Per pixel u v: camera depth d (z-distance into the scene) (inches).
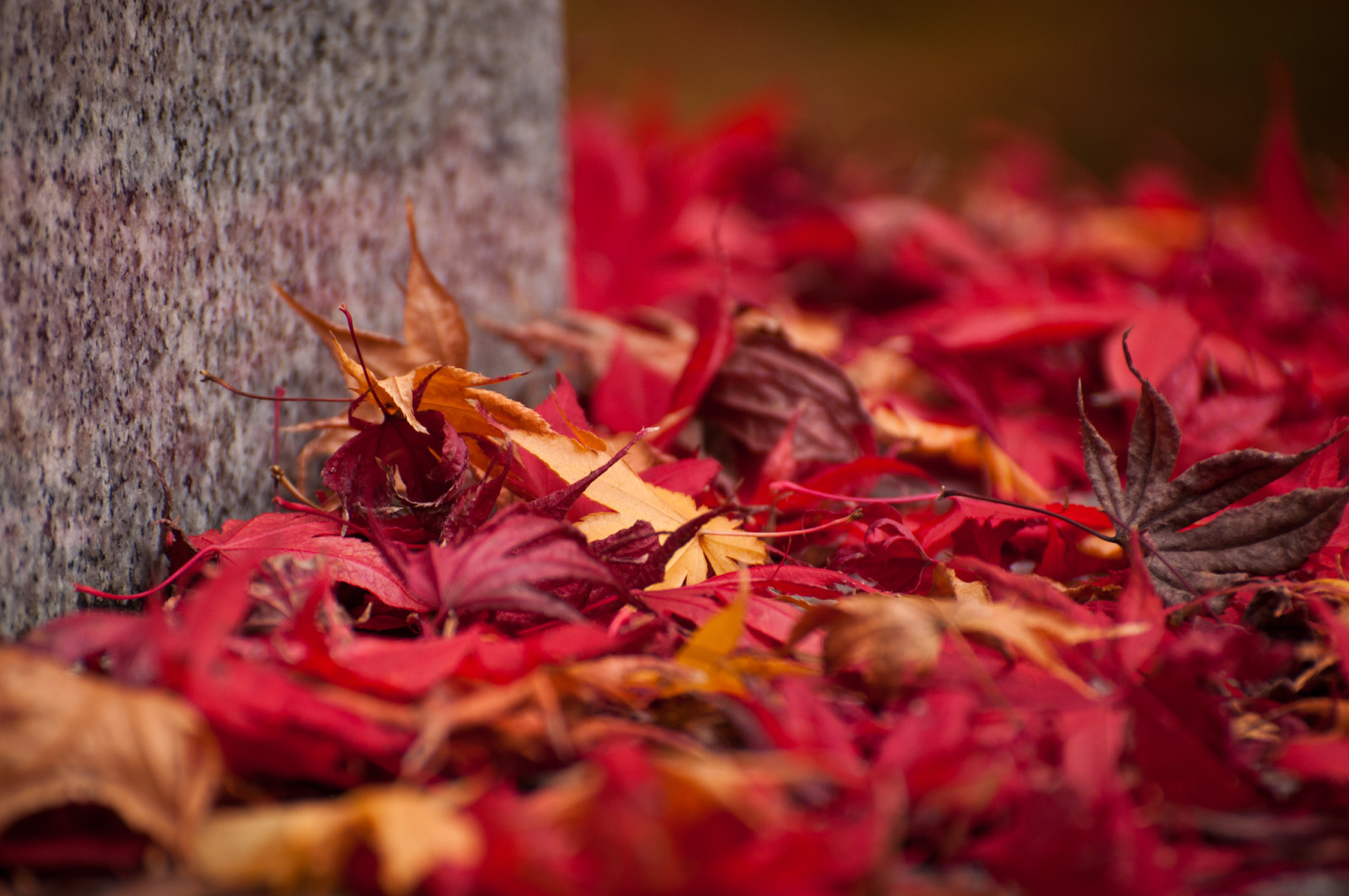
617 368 29.8
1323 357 33.3
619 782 21.8
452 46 30.5
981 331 32.0
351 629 24.9
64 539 24.5
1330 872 22.8
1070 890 22.3
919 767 22.6
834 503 27.7
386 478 25.6
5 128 23.8
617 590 24.2
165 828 22.0
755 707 23.2
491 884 21.9
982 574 25.0
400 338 29.7
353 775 23.0
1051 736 23.4
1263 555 25.3
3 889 22.2
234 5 26.4
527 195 33.1
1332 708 23.8
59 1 24.3
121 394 25.1
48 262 24.2
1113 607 25.5
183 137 25.7
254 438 27.0
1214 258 35.7
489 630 24.6
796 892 21.8
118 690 22.4
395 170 29.4
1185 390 29.3
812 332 36.8
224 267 26.4
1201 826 22.9
